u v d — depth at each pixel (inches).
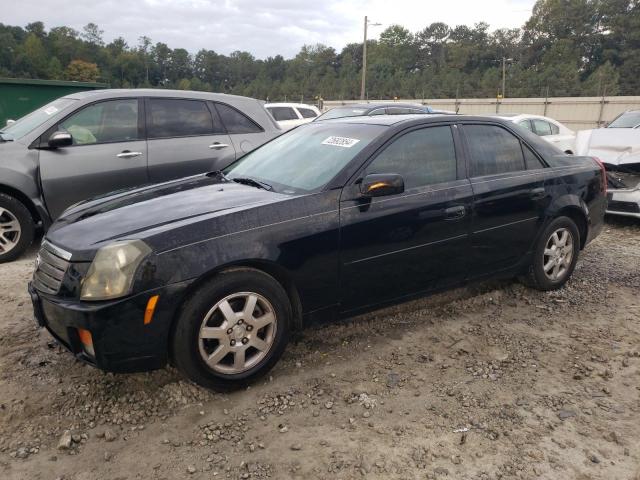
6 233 222.1
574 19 3440.0
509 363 142.0
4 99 472.1
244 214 124.8
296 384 130.5
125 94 245.3
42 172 222.2
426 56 4596.5
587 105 1332.4
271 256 124.6
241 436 111.0
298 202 131.6
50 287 118.3
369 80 3378.4
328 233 132.9
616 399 126.0
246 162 172.1
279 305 127.8
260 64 6053.2
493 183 164.1
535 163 179.6
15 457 104.2
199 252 116.8
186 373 119.1
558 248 187.5
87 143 233.6
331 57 4901.6
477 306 178.7
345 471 100.9
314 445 108.3
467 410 120.6
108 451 106.1
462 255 159.5
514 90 2573.8
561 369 139.1
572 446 109.0
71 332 113.3
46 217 226.2
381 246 141.7
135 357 113.4
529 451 107.0
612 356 146.3
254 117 277.9
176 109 255.3
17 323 160.7
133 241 113.1
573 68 2721.5
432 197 150.0
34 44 4512.8
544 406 122.6
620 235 283.3
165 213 128.0
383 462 103.3
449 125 161.6
